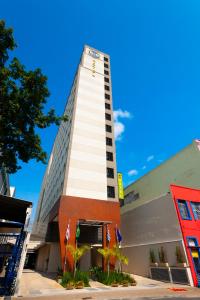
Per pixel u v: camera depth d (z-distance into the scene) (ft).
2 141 38.11
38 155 42.68
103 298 40.47
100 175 103.60
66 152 114.01
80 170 100.48
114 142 120.37
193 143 97.35
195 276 57.57
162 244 71.15
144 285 58.80
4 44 36.58
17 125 38.78
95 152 110.11
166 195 75.51
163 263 66.33
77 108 122.93
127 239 95.45
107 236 82.69
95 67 159.02
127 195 130.11
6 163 39.96
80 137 111.65
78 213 85.46
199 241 66.13
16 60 38.63
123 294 44.88
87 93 134.72
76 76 154.71
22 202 47.03
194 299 38.93
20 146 40.19
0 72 35.78
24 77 39.32
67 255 72.95
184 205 73.10
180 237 64.54
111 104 139.23
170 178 104.17
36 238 156.04
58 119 44.75
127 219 100.01
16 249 44.65
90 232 96.84
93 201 92.22
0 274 65.26
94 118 123.54
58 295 43.83
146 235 81.92
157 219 77.66
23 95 38.68
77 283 55.57
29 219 47.32
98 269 74.79
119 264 87.25
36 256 141.38
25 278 71.72
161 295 43.14
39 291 48.21
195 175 91.81
